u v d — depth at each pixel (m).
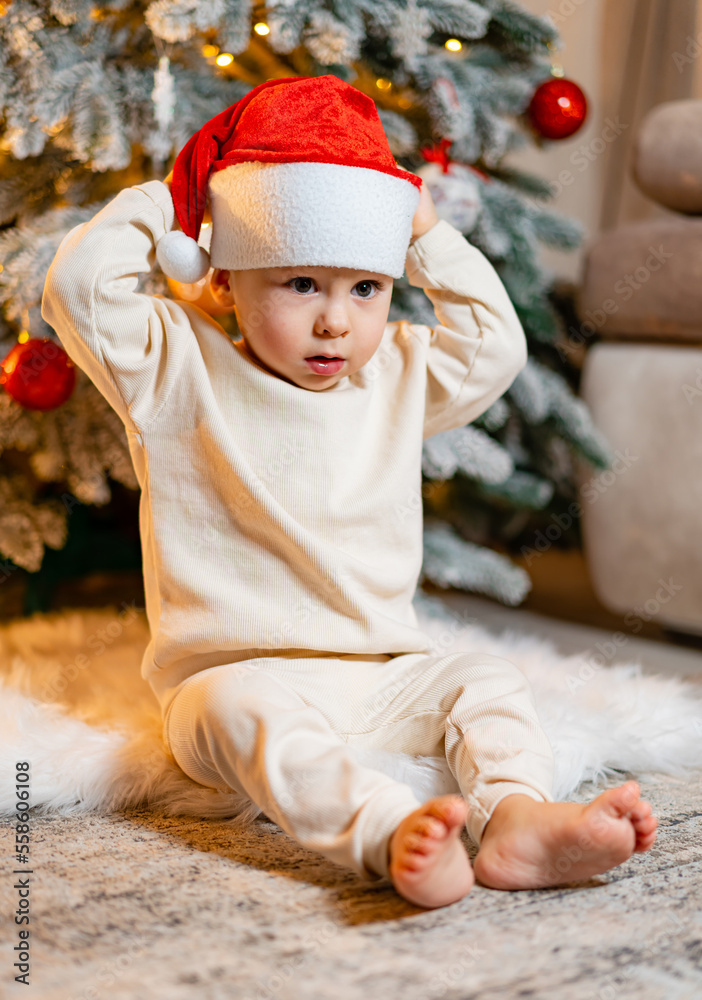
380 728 0.83
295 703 0.76
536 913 0.62
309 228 0.78
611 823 0.62
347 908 0.62
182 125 1.12
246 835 0.76
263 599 0.84
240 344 0.92
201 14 1.04
